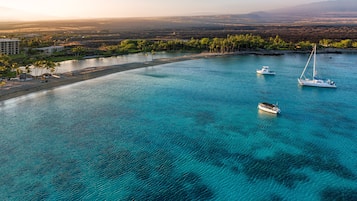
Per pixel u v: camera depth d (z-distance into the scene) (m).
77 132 79.88
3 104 101.38
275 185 57.00
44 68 161.75
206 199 52.66
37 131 79.69
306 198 53.28
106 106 103.06
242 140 76.88
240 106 106.12
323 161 66.12
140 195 53.59
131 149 70.88
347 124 88.69
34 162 63.75
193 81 147.00
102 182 57.31
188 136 78.94
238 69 184.62
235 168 62.88
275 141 76.44
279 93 125.25
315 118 94.00
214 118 93.19
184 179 58.72
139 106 103.94
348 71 177.25
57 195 53.16
